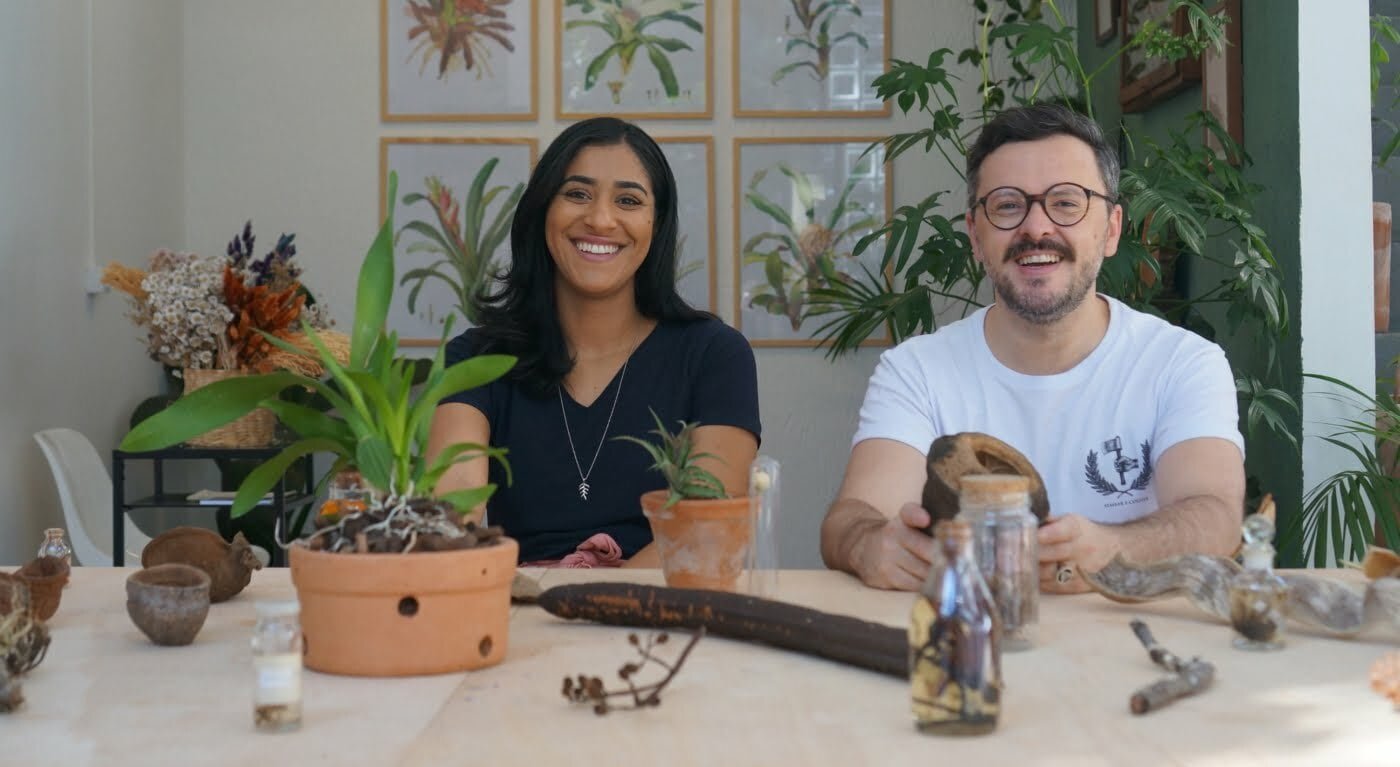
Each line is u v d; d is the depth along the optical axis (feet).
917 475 6.86
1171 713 3.31
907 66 12.25
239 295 11.80
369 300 4.18
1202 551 5.42
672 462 4.88
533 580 4.84
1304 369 10.12
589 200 7.50
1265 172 10.69
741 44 15.70
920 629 3.17
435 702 3.48
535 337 7.66
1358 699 3.43
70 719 3.37
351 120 15.71
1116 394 6.86
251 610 4.84
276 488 12.10
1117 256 10.46
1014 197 6.62
